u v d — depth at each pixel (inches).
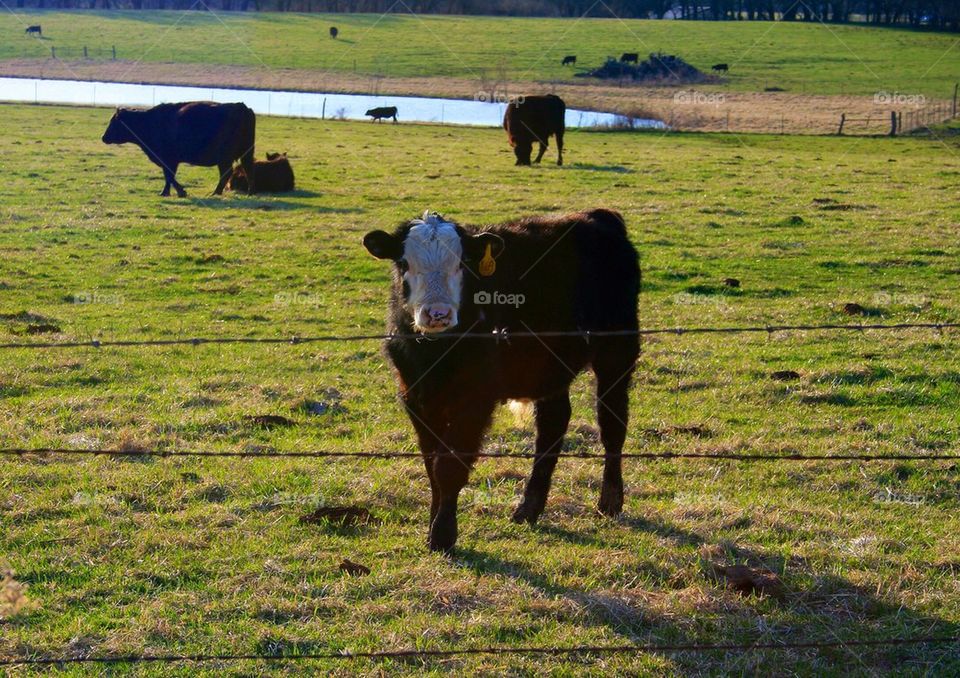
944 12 3882.9
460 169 1294.3
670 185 1162.0
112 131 1075.9
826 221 936.3
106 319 584.1
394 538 300.4
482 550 293.4
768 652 238.4
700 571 279.4
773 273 730.8
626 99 2518.5
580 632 245.3
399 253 284.5
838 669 233.6
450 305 276.2
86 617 249.6
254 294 658.8
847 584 273.0
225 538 297.0
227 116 1074.1
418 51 3363.7
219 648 236.2
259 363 499.8
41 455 362.0
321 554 286.4
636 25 4001.0
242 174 1119.6
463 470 287.3
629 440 394.0
